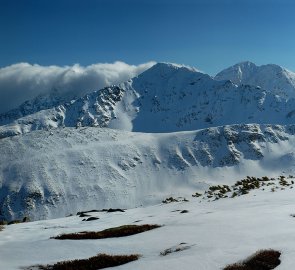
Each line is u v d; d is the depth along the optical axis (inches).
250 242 910.4
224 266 751.7
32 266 914.7
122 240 1163.3
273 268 731.4
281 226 1055.6
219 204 1921.8
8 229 1910.7
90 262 897.5
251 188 2329.0
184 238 1056.2
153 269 782.5
